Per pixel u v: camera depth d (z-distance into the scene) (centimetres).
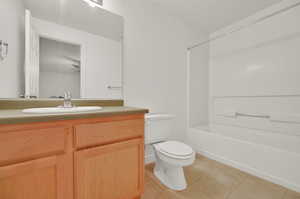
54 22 118
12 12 101
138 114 103
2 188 59
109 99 146
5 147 59
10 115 63
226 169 160
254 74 204
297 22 163
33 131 65
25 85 106
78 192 77
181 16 206
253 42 202
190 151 128
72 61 126
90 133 81
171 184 131
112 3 148
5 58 98
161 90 192
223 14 201
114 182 91
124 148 95
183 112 221
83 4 132
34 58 109
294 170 119
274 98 185
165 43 195
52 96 117
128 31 160
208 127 242
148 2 175
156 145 145
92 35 137
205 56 256
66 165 74
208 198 115
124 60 158
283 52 176
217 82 253
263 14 192
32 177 65
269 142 177
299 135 162
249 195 117
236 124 225
